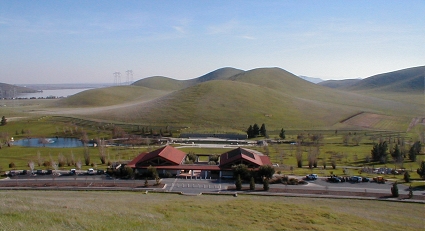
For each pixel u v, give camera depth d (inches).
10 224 1111.0
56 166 3518.7
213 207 1920.5
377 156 4224.9
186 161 3688.5
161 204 1937.7
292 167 3587.6
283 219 1689.2
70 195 2401.6
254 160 3371.1
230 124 7495.1
